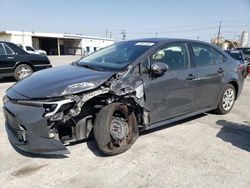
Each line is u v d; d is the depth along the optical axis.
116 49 4.36
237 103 6.59
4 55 8.52
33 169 3.09
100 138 3.28
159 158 3.40
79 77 3.36
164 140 3.96
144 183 2.85
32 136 3.04
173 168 3.17
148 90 3.69
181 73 4.14
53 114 2.99
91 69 3.77
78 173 3.02
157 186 2.81
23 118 3.05
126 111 3.52
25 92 3.24
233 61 5.41
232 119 5.11
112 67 3.70
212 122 4.88
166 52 4.06
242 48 15.54
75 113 3.10
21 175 2.96
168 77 3.94
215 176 3.01
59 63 20.78
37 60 9.24
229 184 2.86
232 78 5.20
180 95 4.18
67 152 3.06
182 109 4.33
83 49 52.41
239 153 3.61
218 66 4.93
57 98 3.02
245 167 3.23
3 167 3.12
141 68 3.67
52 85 3.20
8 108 3.27
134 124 3.63
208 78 4.64
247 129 4.57
